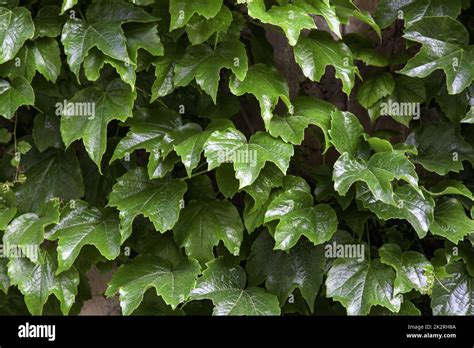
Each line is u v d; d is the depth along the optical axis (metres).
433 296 1.33
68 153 1.38
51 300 1.43
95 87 1.32
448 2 1.35
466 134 1.39
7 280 1.35
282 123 1.30
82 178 1.38
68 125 1.30
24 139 1.39
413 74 1.32
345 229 1.41
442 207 1.34
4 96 1.30
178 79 1.30
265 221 1.29
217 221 1.32
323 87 1.48
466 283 1.34
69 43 1.29
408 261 1.31
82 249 1.37
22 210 1.36
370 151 1.33
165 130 1.33
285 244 1.28
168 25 1.32
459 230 1.29
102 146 1.29
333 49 1.34
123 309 1.27
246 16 1.42
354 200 1.34
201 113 1.37
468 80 1.30
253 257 1.34
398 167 1.27
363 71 1.46
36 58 1.31
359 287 1.30
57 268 1.34
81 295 1.42
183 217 1.33
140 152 1.47
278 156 1.27
